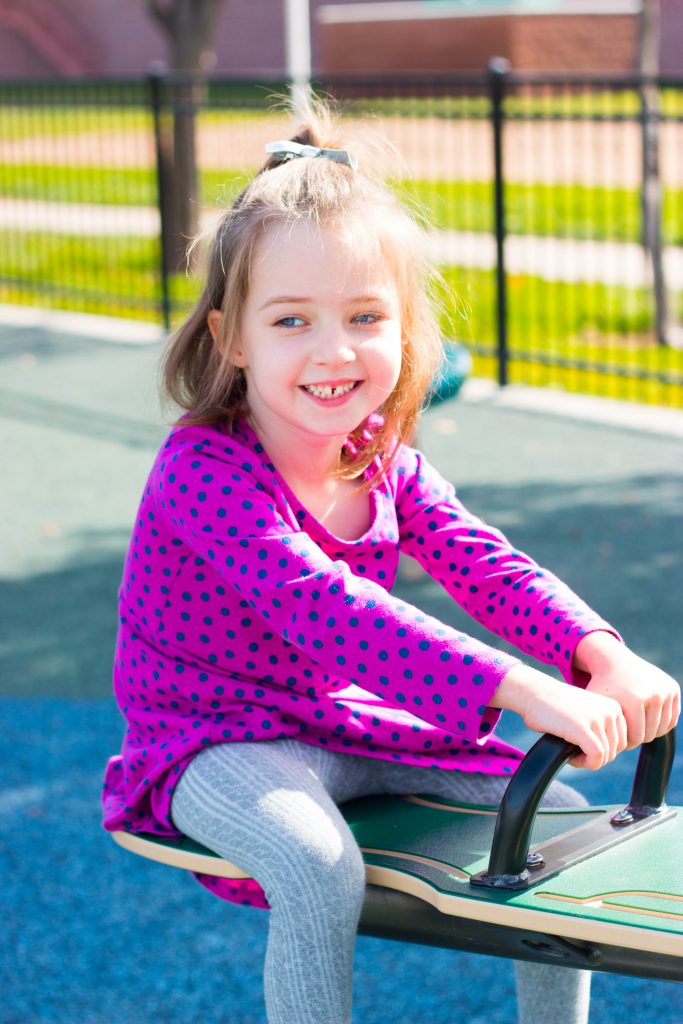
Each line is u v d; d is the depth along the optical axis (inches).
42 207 522.9
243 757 64.5
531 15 797.9
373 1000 91.7
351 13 879.1
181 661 68.3
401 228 67.1
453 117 280.2
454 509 73.6
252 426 69.4
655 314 290.8
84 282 379.6
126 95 931.3
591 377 273.4
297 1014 58.7
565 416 248.1
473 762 71.0
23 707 140.1
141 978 94.7
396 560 71.8
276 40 918.4
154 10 394.0
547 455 223.5
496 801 70.8
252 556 63.5
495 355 279.6
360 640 60.7
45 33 984.9
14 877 108.2
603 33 796.0
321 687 68.2
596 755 57.2
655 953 53.8
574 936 54.6
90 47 981.8
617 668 62.5
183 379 70.5
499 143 264.8
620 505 195.9
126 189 414.6
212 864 63.8
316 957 58.8
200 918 102.3
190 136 358.0
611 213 421.7
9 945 98.9
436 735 70.1
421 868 60.7
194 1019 89.7
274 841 60.2
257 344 65.6
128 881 107.7
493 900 56.5
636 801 65.2
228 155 570.6
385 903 62.1
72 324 347.6
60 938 99.8
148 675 68.9
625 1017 89.4
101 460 229.6
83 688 144.5
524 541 181.6
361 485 71.2
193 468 66.2
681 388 263.0
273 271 64.4
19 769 126.5
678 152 538.3
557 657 65.7
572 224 407.5
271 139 75.2
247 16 921.5
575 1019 69.4
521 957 58.9
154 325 340.2
